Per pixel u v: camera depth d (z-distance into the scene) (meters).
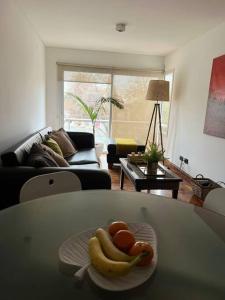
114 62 5.37
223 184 3.09
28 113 3.64
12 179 1.94
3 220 1.05
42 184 1.44
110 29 3.71
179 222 1.11
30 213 1.12
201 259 0.84
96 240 0.80
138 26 3.50
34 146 2.39
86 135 4.39
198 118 3.80
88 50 5.23
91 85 5.39
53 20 3.42
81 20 3.37
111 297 0.66
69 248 0.84
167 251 0.88
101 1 2.71
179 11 2.88
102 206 1.24
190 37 3.94
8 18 2.60
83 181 2.04
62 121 5.46
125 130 5.69
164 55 5.45
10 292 0.66
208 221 1.13
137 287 0.69
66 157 3.52
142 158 3.01
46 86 5.26
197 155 3.82
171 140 4.95
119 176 4.04
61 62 5.18
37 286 0.68
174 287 0.70
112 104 5.51
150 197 1.39
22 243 0.89
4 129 2.58
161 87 4.41
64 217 1.10
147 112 5.64
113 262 0.70
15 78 2.93
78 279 0.70
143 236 0.94
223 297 0.67
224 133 3.05
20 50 3.11
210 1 2.57
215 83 3.26
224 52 3.14
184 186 3.70
